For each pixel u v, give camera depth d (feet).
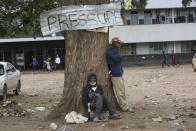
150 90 47.88
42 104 36.65
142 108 30.58
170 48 141.38
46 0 41.39
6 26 40.65
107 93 26.32
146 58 140.15
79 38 25.77
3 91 41.93
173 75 76.13
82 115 25.32
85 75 25.72
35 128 23.34
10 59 138.21
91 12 25.55
